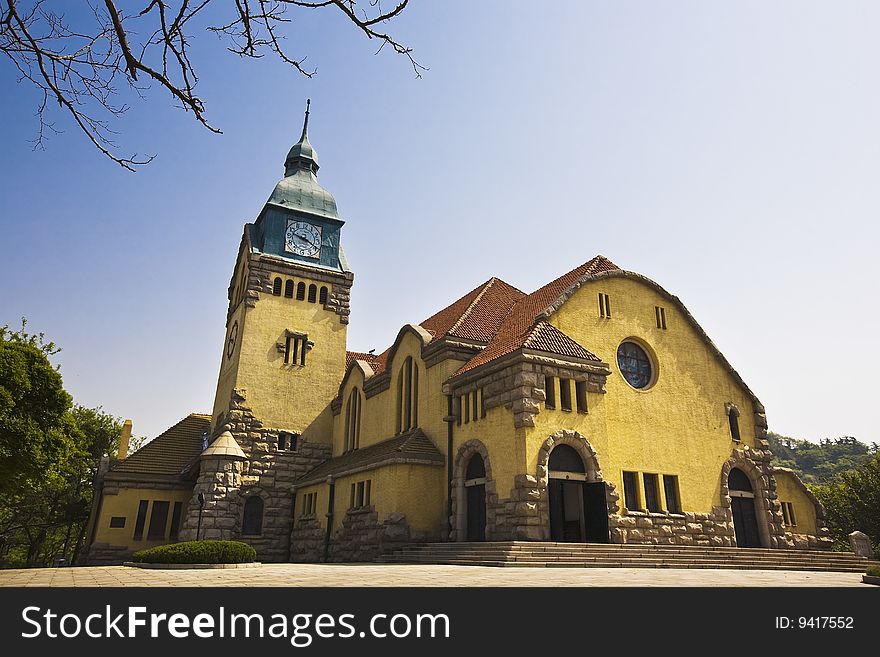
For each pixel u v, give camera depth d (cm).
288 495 4344
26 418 3048
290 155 5419
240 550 2544
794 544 3856
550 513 2759
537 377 2888
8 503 5322
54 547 7162
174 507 4325
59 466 3212
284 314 4722
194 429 4881
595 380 3084
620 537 2961
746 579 1859
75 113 730
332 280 4991
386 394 4025
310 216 5094
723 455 3688
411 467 3188
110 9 703
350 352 5456
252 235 4938
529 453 2738
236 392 4391
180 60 748
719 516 3503
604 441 3008
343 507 3653
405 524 3075
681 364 3744
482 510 2966
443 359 3475
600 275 3581
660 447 3441
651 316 3734
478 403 3100
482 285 4431
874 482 5550
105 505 4153
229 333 5012
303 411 4591
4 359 3044
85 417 5756
